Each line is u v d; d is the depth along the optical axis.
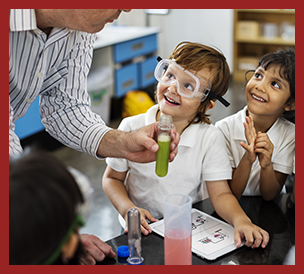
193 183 1.45
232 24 5.79
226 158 1.43
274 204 1.41
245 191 1.49
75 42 1.38
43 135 3.69
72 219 0.61
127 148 1.22
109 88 4.37
